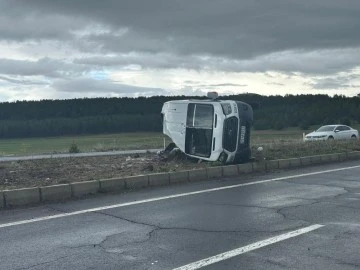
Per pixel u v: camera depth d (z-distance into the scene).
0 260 5.20
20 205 8.22
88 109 92.31
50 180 10.38
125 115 87.69
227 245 5.77
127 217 7.30
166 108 14.71
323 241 5.94
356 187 10.48
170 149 15.43
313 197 9.16
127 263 5.09
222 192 9.73
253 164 13.34
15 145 56.59
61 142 63.59
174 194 9.42
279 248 5.64
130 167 12.88
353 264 5.03
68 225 6.77
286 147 19.11
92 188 9.38
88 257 5.30
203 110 13.69
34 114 88.81
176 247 5.68
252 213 7.63
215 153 13.24
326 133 31.61
